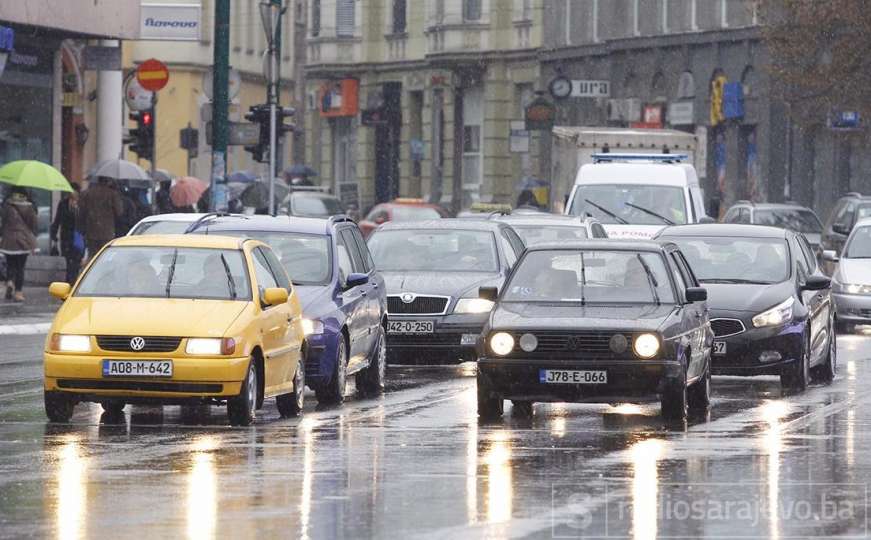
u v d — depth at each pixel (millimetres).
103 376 41594
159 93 187000
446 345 57812
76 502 30250
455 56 181625
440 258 61000
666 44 153250
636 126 156625
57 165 105875
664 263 46312
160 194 114500
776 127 140500
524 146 158375
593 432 41281
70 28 97438
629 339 43156
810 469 34938
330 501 30609
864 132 124625
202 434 40344
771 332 53281
